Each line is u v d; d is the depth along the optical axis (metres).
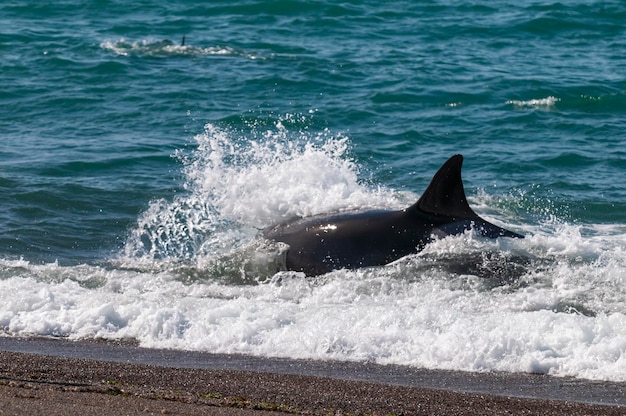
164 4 135.12
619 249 48.78
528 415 29.95
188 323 39.41
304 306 41.91
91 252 51.53
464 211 47.91
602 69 102.75
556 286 44.09
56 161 67.44
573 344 36.72
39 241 52.66
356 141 76.00
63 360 34.44
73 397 29.25
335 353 36.78
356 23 124.56
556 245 47.94
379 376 34.22
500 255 46.12
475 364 35.56
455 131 79.69
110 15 129.75
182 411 28.38
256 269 47.44
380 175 66.31
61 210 57.50
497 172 67.81
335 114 84.38
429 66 102.31
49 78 96.00
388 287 44.12
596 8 130.50
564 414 30.11
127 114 83.69
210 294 44.16
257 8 131.25
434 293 43.25
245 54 108.12
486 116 84.50
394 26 123.06
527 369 35.25
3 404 28.02
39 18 126.69
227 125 80.38
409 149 74.06
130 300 42.12
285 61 104.19
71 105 86.62
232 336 38.06
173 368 33.88
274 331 38.53
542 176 66.62
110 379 32.19
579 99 90.19
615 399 32.16
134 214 57.12
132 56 106.19
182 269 47.97
